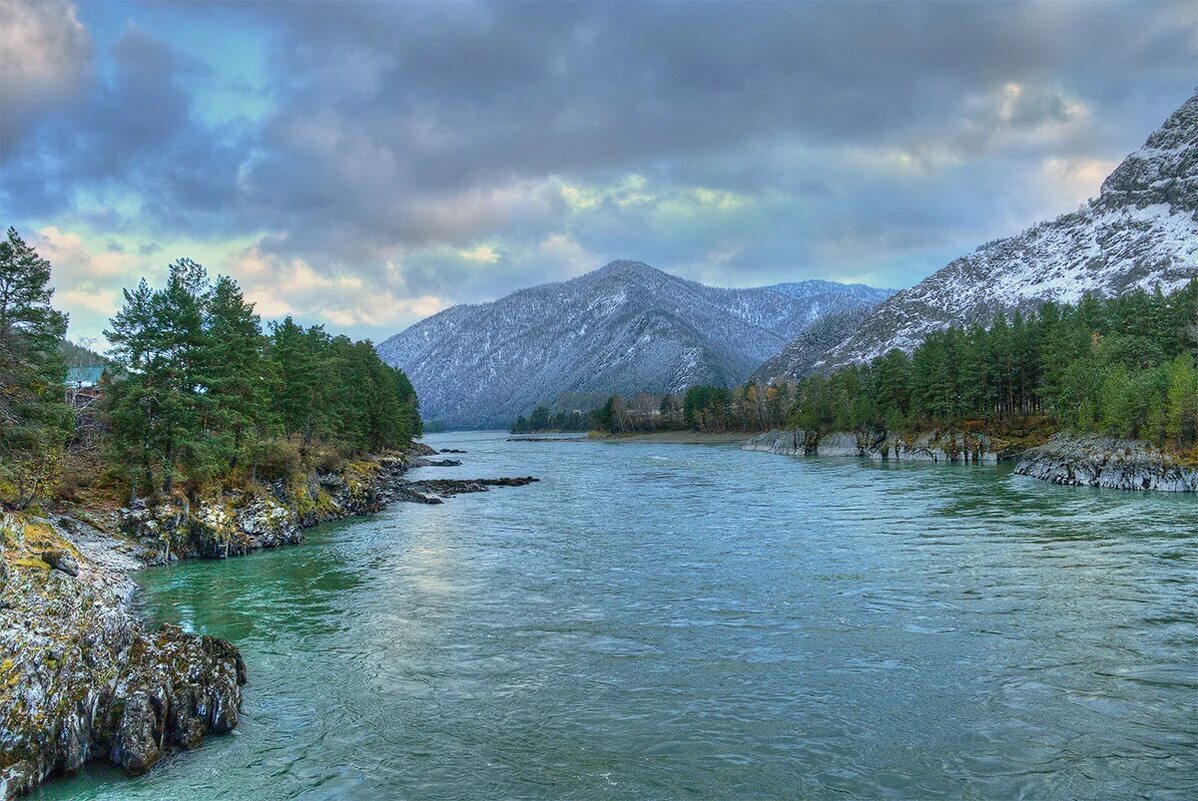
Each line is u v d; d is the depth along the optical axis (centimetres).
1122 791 1585
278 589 3631
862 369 17700
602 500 7500
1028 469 8856
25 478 4119
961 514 5644
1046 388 11481
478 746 1866
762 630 2761
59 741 1764
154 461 5109
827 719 1973
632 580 3659
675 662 2442
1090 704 2025
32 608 2009
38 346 4056
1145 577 3419
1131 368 10288
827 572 3691
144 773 1766
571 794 1616
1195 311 10912
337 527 5866
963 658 2402
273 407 7131
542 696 2181
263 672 2420
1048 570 3609
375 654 2592
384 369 13350
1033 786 1612
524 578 3778
